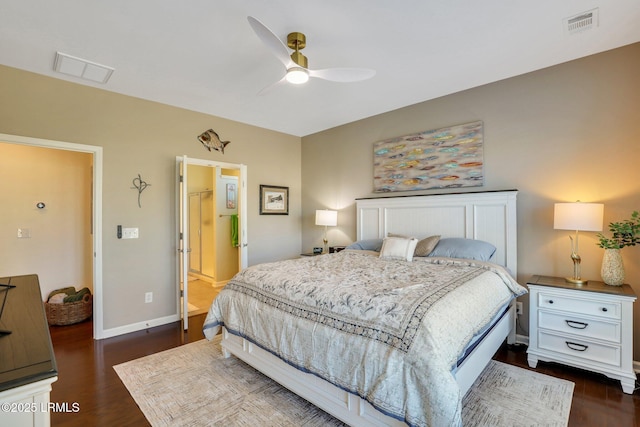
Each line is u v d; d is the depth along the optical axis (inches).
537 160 116.3
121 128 132.6
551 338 97.7
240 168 171.5
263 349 87.0
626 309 86.0
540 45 98.3
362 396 61.9
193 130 155.9
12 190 144.2
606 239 97.7
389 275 94.1
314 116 167.8
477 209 128.2
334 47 97.6
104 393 86.8
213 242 221.9
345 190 182.9
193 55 101.7
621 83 100.3
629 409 78.0
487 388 87.6
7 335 41.3
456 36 92.3
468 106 132.9
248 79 120.3
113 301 130.6
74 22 83.7
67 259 157.8
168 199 146.6
